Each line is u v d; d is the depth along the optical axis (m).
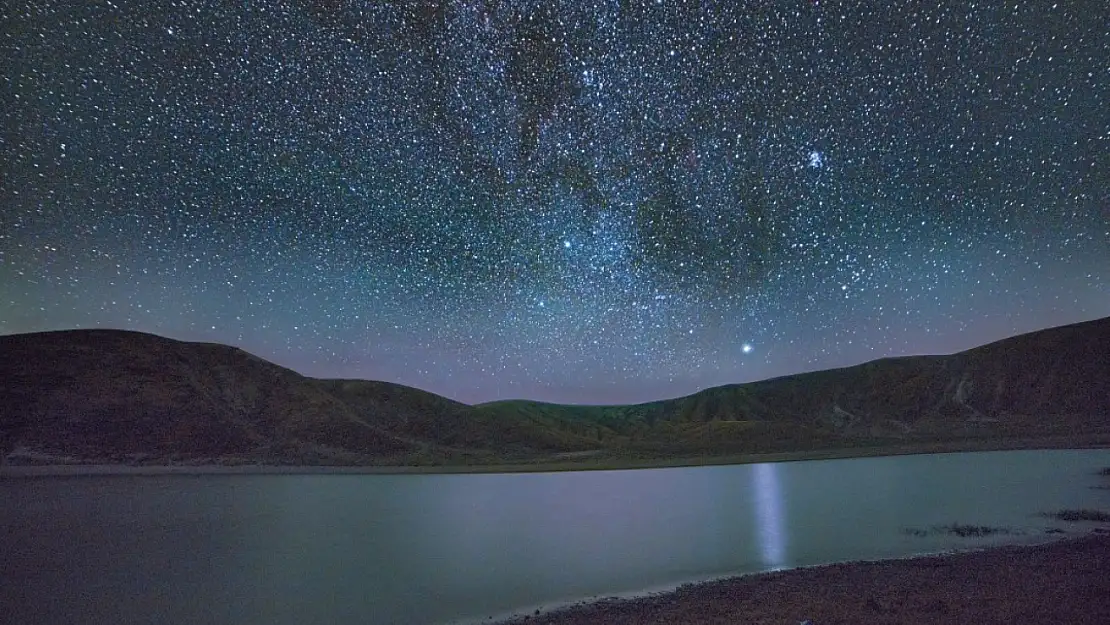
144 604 10.27
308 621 9.34
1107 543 12.15
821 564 12.14
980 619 7.24
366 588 11.20
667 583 11.16
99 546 14.81
